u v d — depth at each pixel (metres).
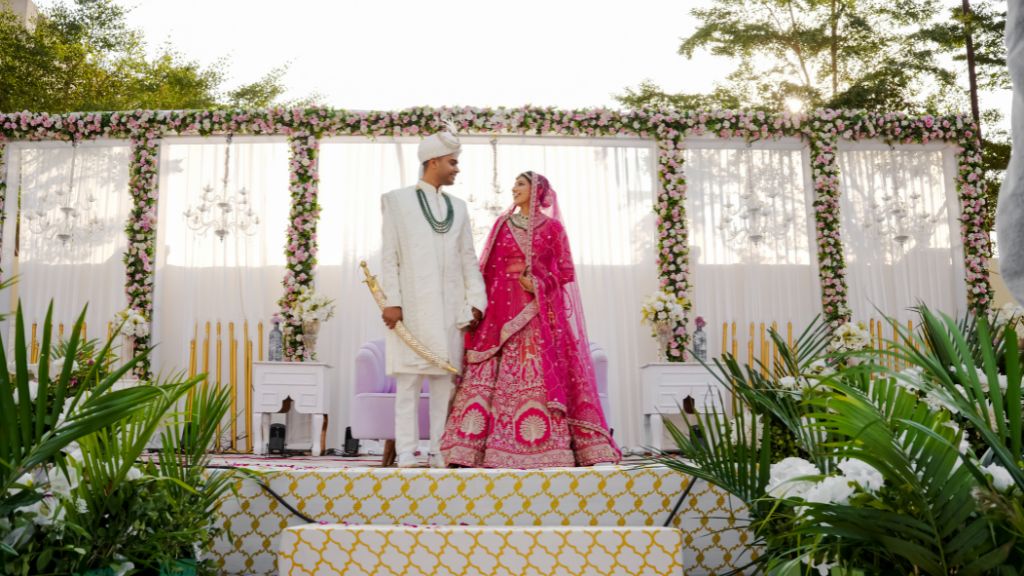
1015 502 1.66
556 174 7.74
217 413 2.77
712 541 3.04
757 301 7.66
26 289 7.50
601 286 7.63
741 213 7.73
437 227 4.03
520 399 3.78
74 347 2.03
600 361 6.14
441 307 3.95
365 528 2.69
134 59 13.58
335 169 7.73
